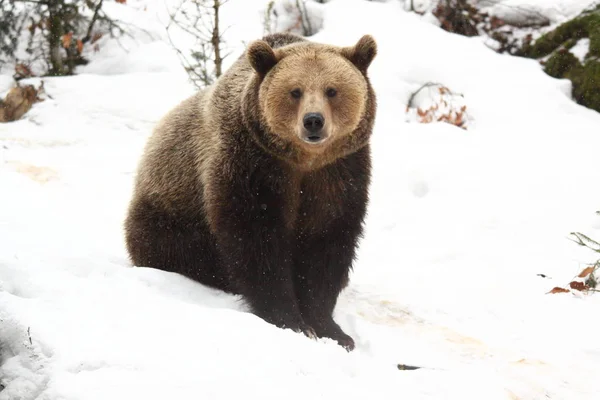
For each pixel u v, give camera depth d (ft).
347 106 31.22
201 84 63.52
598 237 43.55
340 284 34.27
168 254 36.81
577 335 33.30
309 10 72.64
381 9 72.33
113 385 21.35
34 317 24.39
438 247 43.45
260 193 32.40
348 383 23.52
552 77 67.46
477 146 55.42
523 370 29.99
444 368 29.99
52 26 70.08
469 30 72.95
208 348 23.79
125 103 61.26
